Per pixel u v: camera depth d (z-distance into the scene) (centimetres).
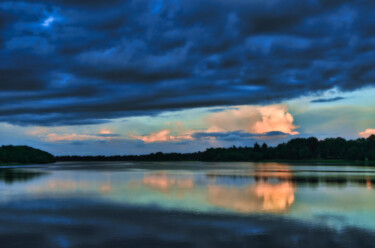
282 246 1722
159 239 1845
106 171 9556
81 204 3020
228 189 4231
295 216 2447
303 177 6500
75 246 1727
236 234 1941
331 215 2489
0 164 18150
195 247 1706
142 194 3728
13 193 3850
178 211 2652
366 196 3528
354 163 18550
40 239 1852
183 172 8812
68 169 11381
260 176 6894
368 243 1767
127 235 1928
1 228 2097
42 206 2909
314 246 1717
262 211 2653
